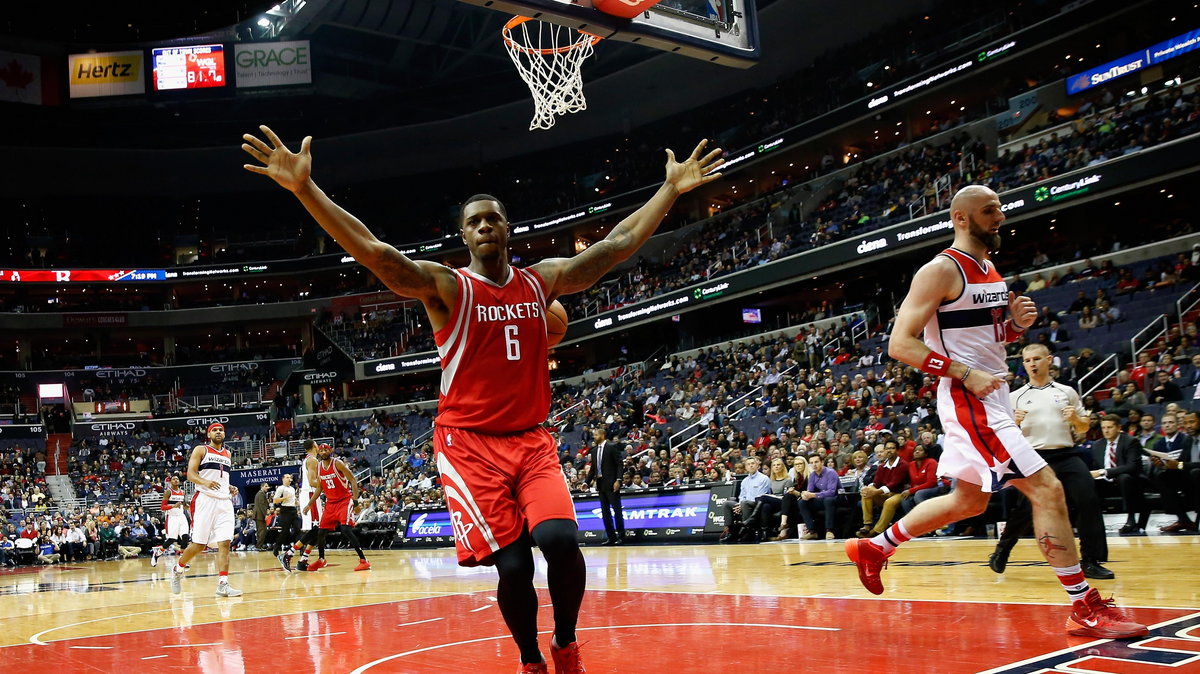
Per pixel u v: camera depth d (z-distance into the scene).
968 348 3.65
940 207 24.06
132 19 36.88
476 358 2.88
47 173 40.69
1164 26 23.94
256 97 38.00
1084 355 15.83
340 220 2.71
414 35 34.56
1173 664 2.80
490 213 2.97
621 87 35.69
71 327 40.50
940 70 26.22
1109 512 10.40
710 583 6.62
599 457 13.95
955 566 6.78
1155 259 19.41
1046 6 25.75
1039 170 22.23
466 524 2.79
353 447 34.25
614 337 35.88
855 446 14.52
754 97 35.25
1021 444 3.49
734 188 35.41
